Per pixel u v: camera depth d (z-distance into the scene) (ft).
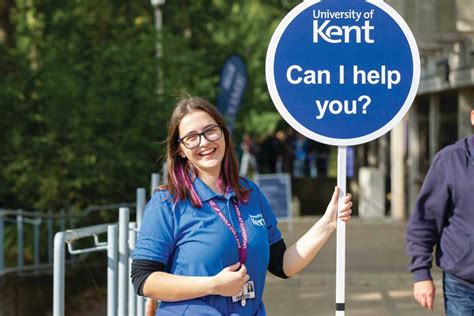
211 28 98.63
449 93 56.65
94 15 63.72
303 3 16.21
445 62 52.06
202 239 13.50
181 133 13.94
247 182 14.37
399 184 70.95
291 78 16.26
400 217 70.64
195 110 13.96
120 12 81.30
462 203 17.15
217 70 92.94
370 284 37.76
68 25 63.72
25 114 57.06
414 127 66.80
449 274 17.49
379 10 16.17
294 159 104.94
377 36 16.20
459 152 17.28
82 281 38.88
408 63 16.17
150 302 17.75
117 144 55.98
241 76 59.98
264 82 111.86
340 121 16.26
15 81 57.21
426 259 17.78
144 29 66.59
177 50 60.23
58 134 56.03
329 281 38.22
